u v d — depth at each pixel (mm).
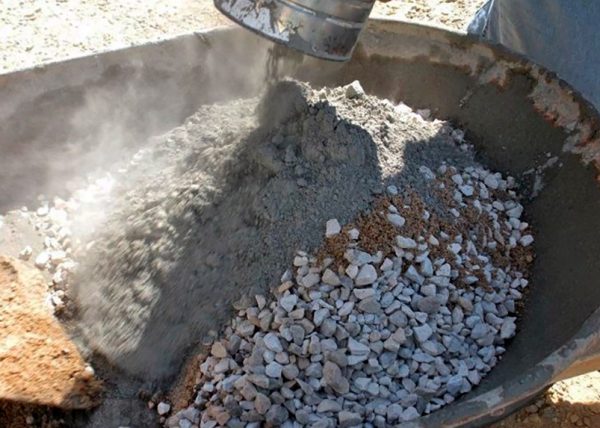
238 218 2334
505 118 2752
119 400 2240
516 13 3031
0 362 2182
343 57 2047
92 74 2633
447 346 2182
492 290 2377
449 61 2850
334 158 2320
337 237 2229
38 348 2248
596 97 2924
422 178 2477
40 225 2643
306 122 2365
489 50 2738
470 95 2844
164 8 4531
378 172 2375
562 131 2566
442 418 1703
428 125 2771
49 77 2570
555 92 2594
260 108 2529
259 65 2791
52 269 2543
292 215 2275
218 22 4344
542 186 2613
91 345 2336
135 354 2285
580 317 2074
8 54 4062
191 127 2709
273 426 2008
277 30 1940
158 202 2471
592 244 2266
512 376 2010
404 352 2146
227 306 2260
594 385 2686
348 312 2152
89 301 2412
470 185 2592
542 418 2562
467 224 2471
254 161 2385
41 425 2148
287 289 2197
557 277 2340
